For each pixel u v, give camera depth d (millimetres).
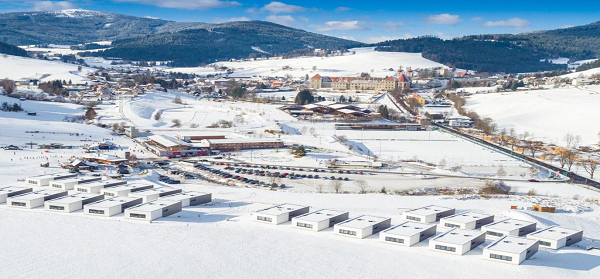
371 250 92000
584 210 131000
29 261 82688
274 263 84125
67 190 133750
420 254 90375
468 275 80375
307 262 84938
